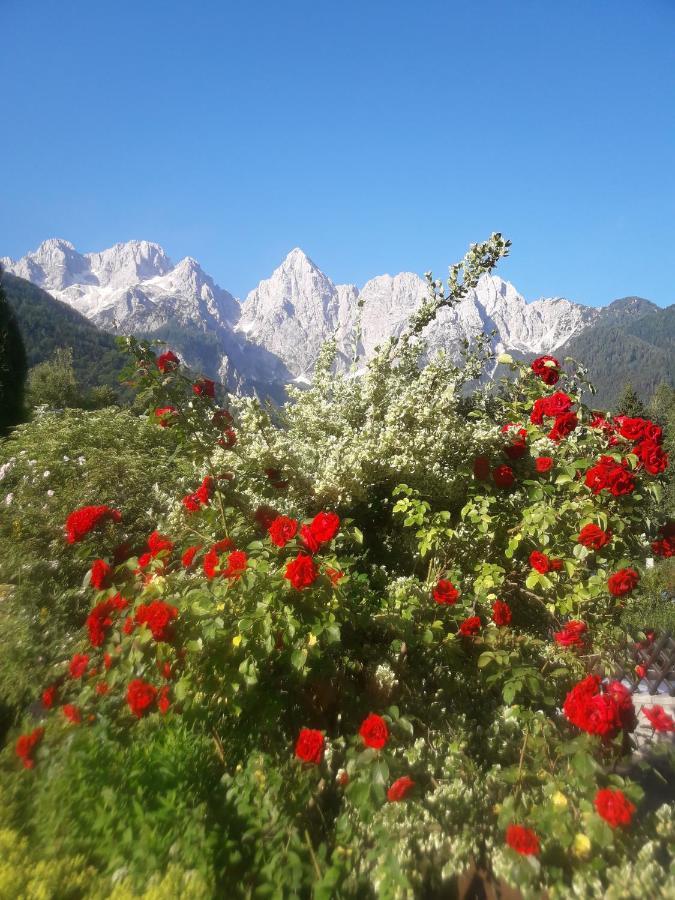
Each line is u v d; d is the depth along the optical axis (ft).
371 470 14.82
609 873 7.13
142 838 7.29
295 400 18.89
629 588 11.42
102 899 6.65
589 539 11.68
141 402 15.30
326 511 15.14
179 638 9.85
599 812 7.34
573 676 11.84
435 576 13.96
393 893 7.05
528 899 7.04
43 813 7.98
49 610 13.84
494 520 13.58
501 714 11.03
